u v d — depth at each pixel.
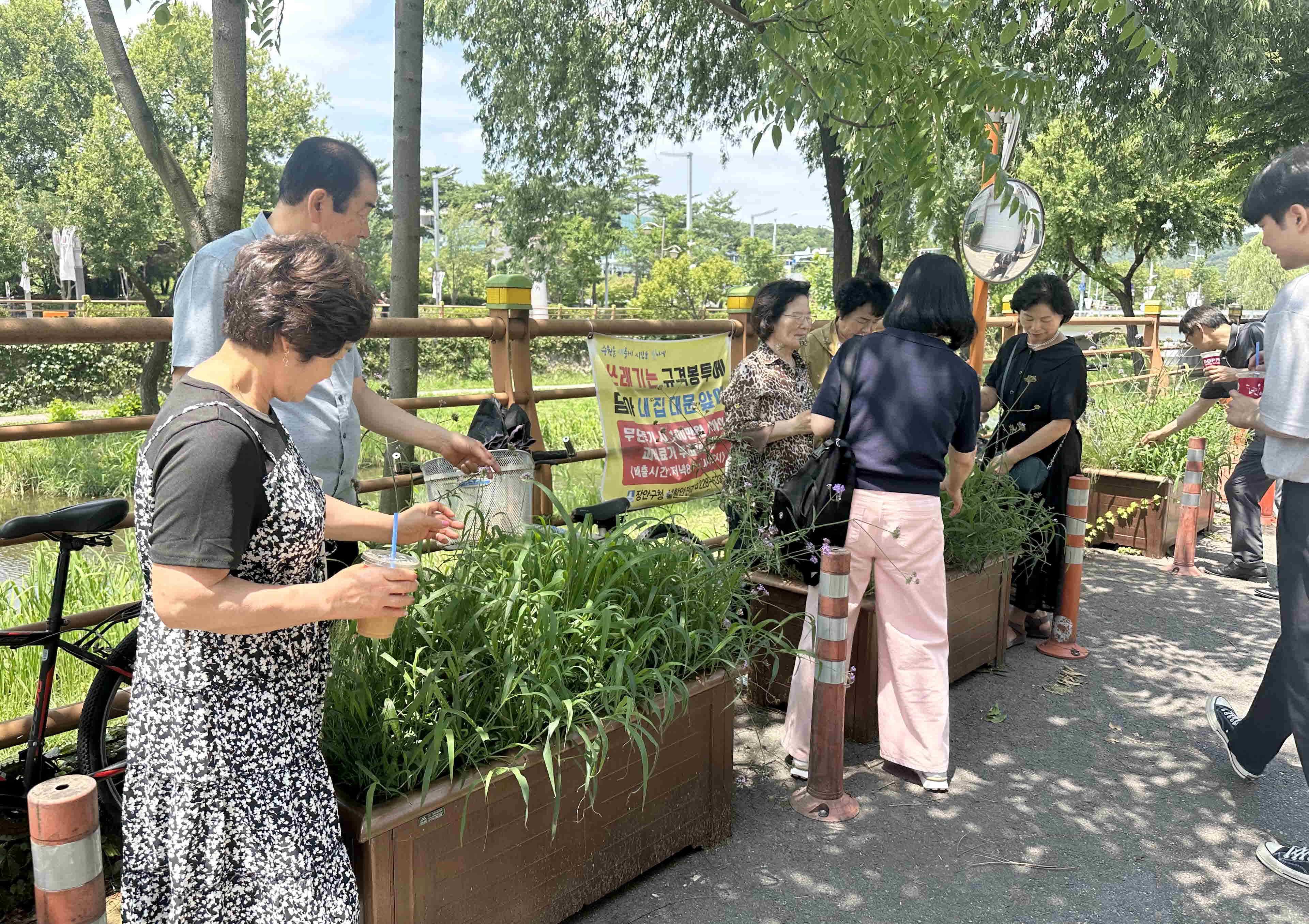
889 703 3.65
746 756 3.83
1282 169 2.86
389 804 2.18
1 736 2.75
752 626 3.20
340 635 2.46
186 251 29.72
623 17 11.71
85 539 2.72
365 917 2.19
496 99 12.86
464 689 2.44
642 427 4.79
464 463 2.84
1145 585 6.52
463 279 52.25
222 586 1.55
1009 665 4.96
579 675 2.65
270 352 1.61
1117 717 4.30
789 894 2.90
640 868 2.87
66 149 34.09
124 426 2.88
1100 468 7.75
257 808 1.67
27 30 34.03
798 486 3.55
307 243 1.63
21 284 34.88
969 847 3.21
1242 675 4.85
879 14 3.56
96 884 1.74
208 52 28.41
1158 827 3.36
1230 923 2.82
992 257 5.32
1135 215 22.17
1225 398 6.57
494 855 2.42
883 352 3.42
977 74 3.69
